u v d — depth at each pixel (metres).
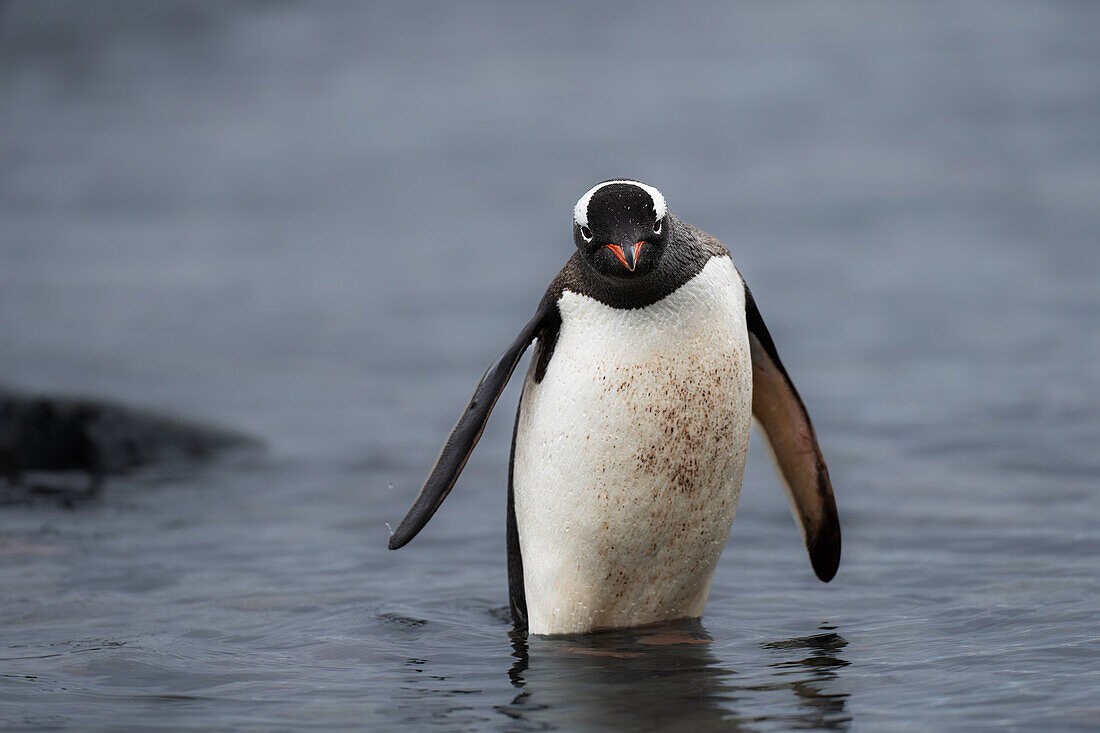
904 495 28.66
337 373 47.50
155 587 22.91
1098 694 14.98
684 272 18.03
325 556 25.41
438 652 18.38
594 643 18.66
